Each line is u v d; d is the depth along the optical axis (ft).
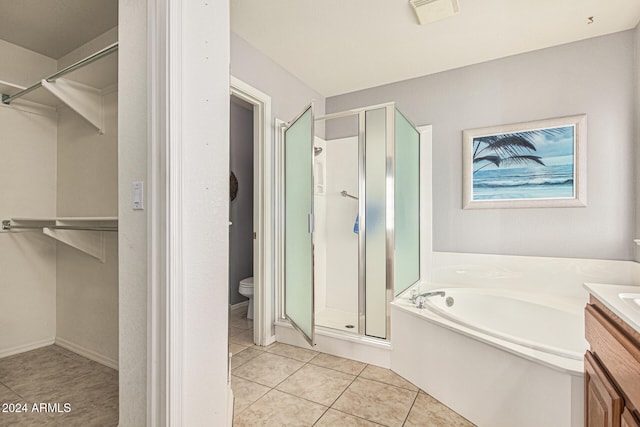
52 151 8.55
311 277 7.40
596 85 7.87
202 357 3.74
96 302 7.68
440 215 9.64
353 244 10.67
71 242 7.19
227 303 4.09
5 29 7.29
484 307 8.28
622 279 7.50
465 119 9.38
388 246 7.78
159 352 3.49
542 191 8.36
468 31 7.70
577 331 6.87
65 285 8.41
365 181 8.30
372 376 7.06
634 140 7.48
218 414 3.94
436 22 7.35
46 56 8.43
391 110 7.95
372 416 5.62
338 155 11.09
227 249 4.09
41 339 8.39
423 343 6.50
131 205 4.09
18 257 8.02
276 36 7.95
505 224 8.81
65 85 6.88
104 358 7.48
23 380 6.74
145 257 3.92
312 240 7.38
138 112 4.05
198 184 3.70
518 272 8.59
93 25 7.19
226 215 4.08
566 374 4.41
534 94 8.54
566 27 7.52
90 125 7.79
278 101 9.36
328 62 9.21
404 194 8.69
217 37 3.97
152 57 3.53
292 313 8.78
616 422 2.98
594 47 7.90
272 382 6.77
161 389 3.46
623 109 7.59
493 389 5.23
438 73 9.79
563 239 8.14
